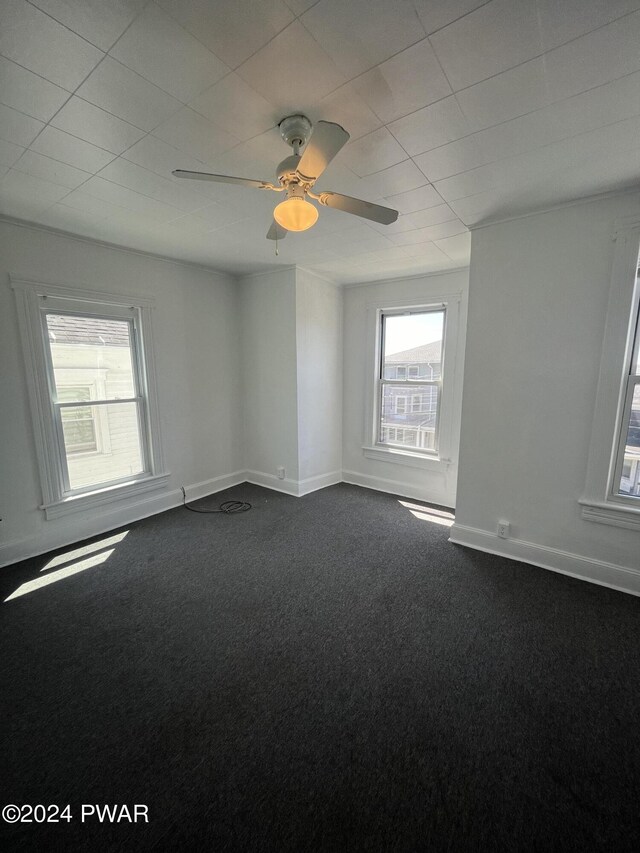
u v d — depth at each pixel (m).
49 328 2.76
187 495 3.83
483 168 1.85
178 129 1.56
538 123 1.50
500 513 2.75
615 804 1.19
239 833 1.11
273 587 2.38
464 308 3.58
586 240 2.22
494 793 1.22
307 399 4.00
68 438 2.94
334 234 2.73
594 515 2.37
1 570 2.55
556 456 2.48
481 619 2.07
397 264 3.50
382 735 1.41
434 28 1.08
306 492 4.12
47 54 1.17
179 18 1.05
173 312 3.53
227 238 2.85
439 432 3.90
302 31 1.09
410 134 1.58
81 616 2.09
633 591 2.29
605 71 1.22
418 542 2.99
